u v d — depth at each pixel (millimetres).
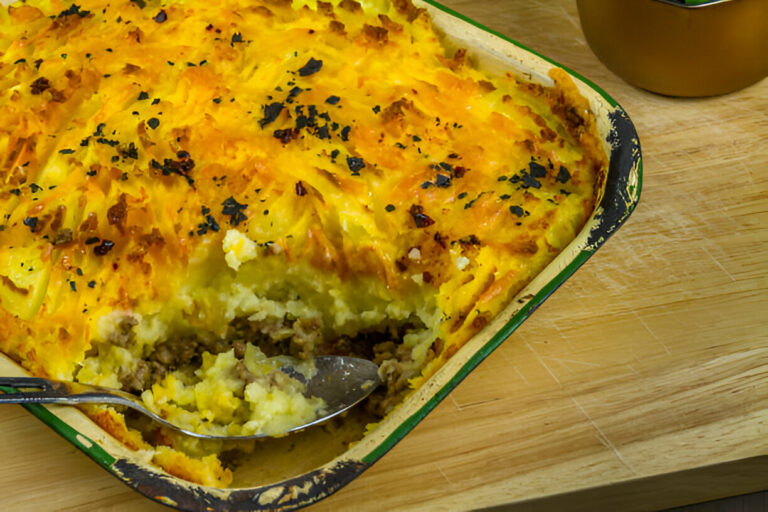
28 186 614
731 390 600
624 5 679
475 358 554
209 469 576
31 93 637
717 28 672
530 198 604
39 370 588
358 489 576
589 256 576
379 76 644
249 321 636
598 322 625
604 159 619
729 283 638
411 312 620
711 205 670
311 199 603
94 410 573
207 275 616
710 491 591
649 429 589
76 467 590
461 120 633
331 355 631
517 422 592
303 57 650
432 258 600
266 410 602
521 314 562
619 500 586
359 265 609
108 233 603
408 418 543
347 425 614
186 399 613
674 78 700
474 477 578
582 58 745
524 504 573
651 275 642
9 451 595
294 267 616
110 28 667
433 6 673
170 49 652
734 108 714
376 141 616
